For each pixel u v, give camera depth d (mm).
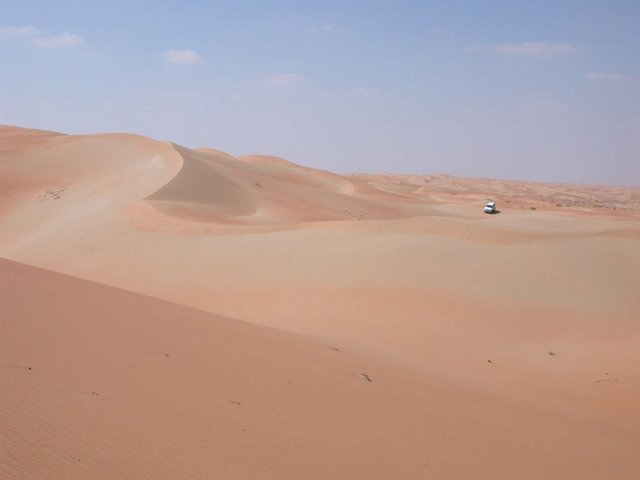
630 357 20750
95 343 11266
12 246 50875
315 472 7645
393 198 105438
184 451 7324
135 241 43719
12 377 8484
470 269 30938
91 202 61219
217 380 10555
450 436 10414
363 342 21625
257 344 14500
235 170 84875
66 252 44250
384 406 11352
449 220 41250
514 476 9164
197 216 51656
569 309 26438
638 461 11484
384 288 28703
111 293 17656
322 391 11414
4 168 77625
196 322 15758
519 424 12398
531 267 31234
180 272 35469
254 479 7027
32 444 6582
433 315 25234
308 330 23250
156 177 70000
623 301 27484
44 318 12562
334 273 31531
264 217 63312
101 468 6391
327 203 81688
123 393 8836
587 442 12164
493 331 23703
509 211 104438
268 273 33000
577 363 20453
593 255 33719
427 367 18281
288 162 138625
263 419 9109
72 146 88625
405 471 8375
